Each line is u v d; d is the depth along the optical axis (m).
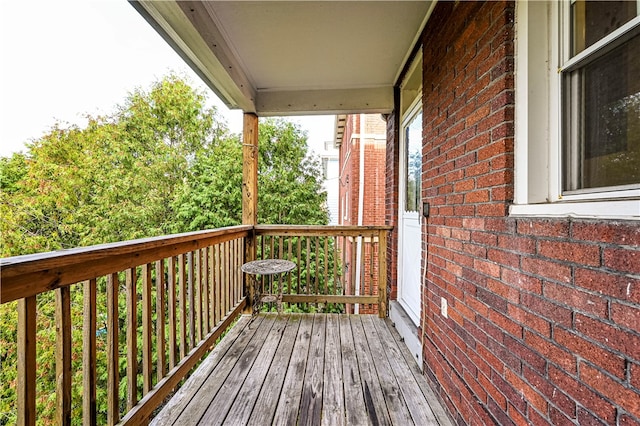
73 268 1.18
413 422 1.66
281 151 8.66
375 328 3.04
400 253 3.29
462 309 1.61
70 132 8.16
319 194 9.08
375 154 6.77
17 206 7.29
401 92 3.36
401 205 3.28
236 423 1.64
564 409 0.93
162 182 8.47
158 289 1.83
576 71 1.08
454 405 1.67
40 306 5.29
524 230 1.13
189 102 9.01
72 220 7.64
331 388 1.97
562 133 1.11
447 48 1.86
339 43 2.63
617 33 0.90
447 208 1.83
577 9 1.07
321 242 7.50
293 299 3.58
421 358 2.21
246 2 2.09
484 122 1.42
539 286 1.05
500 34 1.29
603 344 0.80
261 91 3.66
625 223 0.75
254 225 3.64
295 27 2.39
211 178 7.85
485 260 1.39
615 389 0.77
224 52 2.53
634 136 0.85
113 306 1.42
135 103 8.64
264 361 2.33
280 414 1.71
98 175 7.94
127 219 7.88
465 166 1.60
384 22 2.33
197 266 2.40
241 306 3.34
